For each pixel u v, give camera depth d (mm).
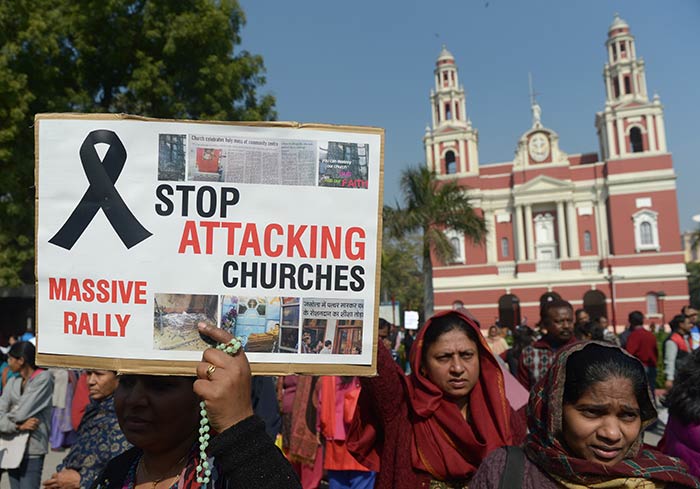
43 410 5047
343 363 1724
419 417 2615
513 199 43125
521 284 40969
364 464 2812
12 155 12773
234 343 1444
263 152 1723
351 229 1753
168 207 1680
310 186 1739
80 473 2428
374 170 1773
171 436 1593
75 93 14891
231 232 1696
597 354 1666
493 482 1732
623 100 41469
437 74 47312
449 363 2615
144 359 1633
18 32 13375
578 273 40375
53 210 1671
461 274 42312
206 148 1700
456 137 44875
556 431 1673
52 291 1659
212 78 15367
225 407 1364
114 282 1657
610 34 43531
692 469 2381
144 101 15469
